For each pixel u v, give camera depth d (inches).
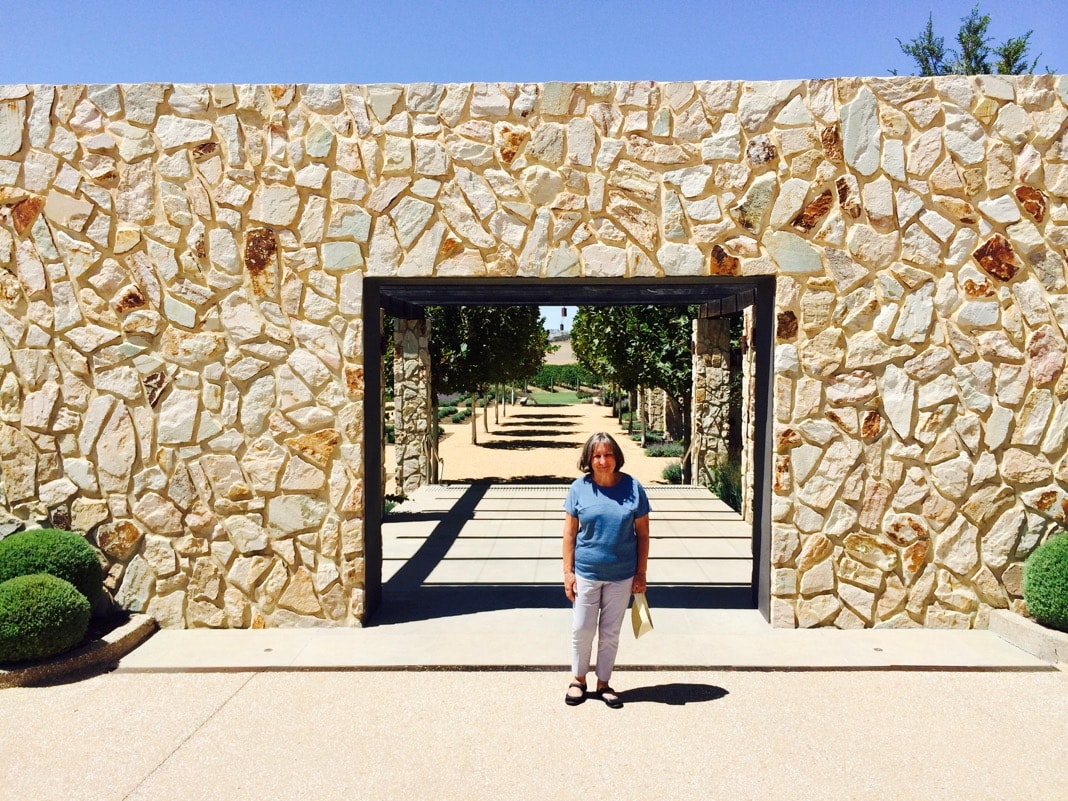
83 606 226.2
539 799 162.1
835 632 251.6
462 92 250.1
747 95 248.1
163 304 252.5
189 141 249.9
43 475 255.6
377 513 279.0
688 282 267.3
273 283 252.5
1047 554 236.4
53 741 186.7
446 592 303.9
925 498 251.6
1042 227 246.4
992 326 247.6
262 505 256.2
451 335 729.6
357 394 254.1
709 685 215.3
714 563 351.3
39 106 249.3
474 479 703.7
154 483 255.6
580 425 1358.3
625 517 195.9
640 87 249.4
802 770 172.7
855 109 246.4
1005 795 163.0
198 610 258.2
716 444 600.4
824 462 251.9
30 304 252.8
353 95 250.4
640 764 175.2
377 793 164.6
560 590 307.1
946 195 246.5
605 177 250.5
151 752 181.6
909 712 199.3
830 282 248.8
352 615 258.7
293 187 251.1
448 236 251.9
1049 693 209.8
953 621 253.8
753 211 248.4
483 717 197.6
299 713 200.5
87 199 250.5
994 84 244.5
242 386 254.1
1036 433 248.7
